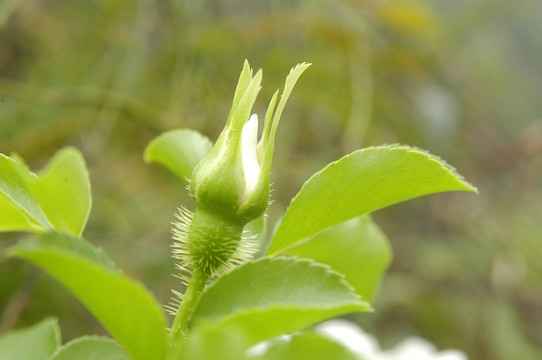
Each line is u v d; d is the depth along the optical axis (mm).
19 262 501
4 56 637
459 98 806
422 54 757
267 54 692
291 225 219
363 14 717
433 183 220
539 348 729
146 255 626
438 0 937
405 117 729
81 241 193
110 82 649
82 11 660
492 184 809
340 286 197
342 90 684
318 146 712
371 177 217
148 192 681
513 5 994
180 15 629
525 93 1003
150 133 640
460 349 710
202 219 213
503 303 741
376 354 338
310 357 237
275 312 184
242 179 212
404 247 765
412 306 722
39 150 598
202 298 201
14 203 226
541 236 808
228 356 169
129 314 188
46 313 539
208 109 649
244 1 760
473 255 765
